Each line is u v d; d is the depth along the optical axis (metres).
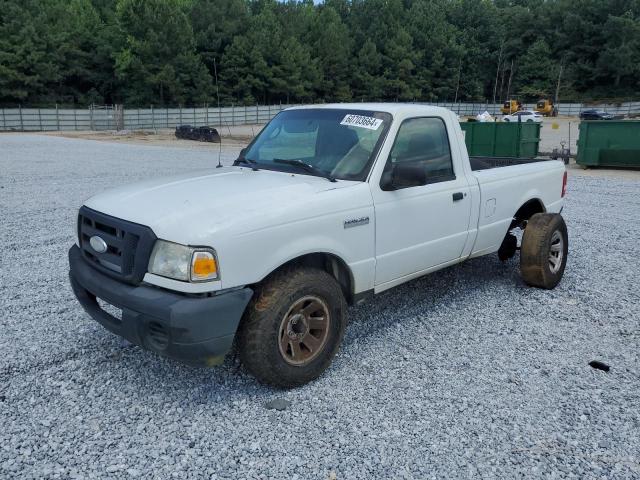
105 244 3.64
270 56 90.62
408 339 4.64
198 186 4.00
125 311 3.43
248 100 88.81
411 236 4.50
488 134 18.22
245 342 3.55
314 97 98.06
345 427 3.36
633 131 16.88
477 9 115.44
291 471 2.97
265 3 108.19
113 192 4.11
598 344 4.57
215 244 3.27
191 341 3.25
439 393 3.77
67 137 44.66
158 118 69.25
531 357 4.32
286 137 4.81
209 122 73.00
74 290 4.02
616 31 101.88
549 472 2.98
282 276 3.66
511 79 114.25
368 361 4.24
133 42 78.25
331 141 4.51
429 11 112.56
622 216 10.04
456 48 107.06
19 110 62.06
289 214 3.61
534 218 5.82
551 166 6.44
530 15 114.88
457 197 4.89
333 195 3.91
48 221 9.26
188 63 81.00
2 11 72.50
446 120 4.95
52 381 3.87
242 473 2.95
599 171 17.53
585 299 5.63
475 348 4.48
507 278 6.33
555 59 112.94
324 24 100.38
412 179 4.07
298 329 3.73
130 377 3.95
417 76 105.31
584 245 7.89
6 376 3.93
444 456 3.10
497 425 3.40
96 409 3.54
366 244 4.12
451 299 5.63
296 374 3.72
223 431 3.32
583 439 3.27
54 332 4.70
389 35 104.94
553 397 3.73
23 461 3.01
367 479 2.91
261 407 3.58
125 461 3.03
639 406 3.62
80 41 80.06
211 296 3.32
